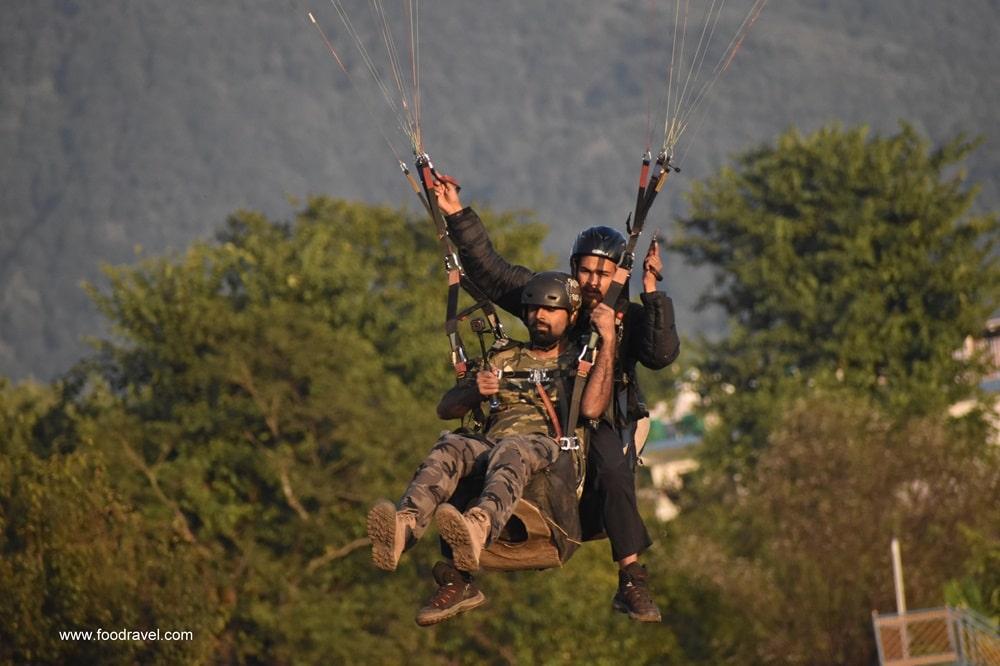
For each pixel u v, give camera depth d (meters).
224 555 116.75
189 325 120.94
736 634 112.75
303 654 108.50
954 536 110.69
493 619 108.50
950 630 96.44
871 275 176.75
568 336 28.91
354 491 115.94
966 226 184.75
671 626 114.31
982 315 176.50
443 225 29.59
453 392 28.48
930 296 176.62
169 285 128.62
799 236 189.25
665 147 28.67
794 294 179.00
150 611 90.50
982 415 164.38
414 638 108.50
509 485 25.47
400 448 116.56
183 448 119.31
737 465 167.75
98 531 90.25
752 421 172.88
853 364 176.38
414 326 140.88
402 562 112.50
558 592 106.25
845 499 111.44
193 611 92.50
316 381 116.94
